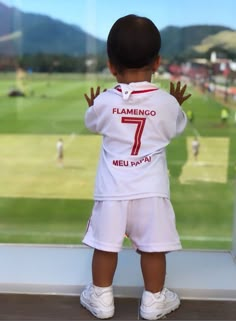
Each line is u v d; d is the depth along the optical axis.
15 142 8.79
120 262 1.96
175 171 6.82
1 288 1.84
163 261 1.63
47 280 1.86
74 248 2.15
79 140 8.52
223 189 6.29
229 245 2.48
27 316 1.67
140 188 1.54
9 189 6.87
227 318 1.67
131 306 1.74
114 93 1.58
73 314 1.69
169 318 1.66
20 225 5.21
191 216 5.35
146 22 1.56
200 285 1.81
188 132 8.01
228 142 7.80
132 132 1.56
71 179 7.17
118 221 1.55
